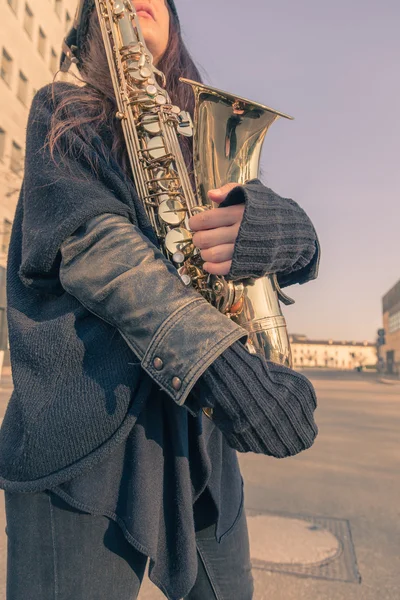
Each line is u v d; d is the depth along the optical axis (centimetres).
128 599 79
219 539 98
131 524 75
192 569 82
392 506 325
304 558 238
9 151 1894
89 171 84
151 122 96
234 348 69
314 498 343
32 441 74
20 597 75
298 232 88
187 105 134
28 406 75
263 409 67
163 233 90
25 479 74
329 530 277
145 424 82
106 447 74
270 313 90
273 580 215
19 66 1977
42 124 88
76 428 73
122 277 70
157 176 93
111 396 75
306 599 199
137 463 79
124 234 73
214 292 86
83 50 122
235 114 107
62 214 74
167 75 132
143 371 79
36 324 81
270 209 81
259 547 250
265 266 79
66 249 73
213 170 106
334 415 924
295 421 70
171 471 85
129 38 104
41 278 80
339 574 221
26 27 2020
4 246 1875
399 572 224
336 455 507
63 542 76
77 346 77
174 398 66
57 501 77
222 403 67
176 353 66
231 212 78
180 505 83
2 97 1867
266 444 68
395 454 521
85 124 91
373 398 1443
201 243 78
